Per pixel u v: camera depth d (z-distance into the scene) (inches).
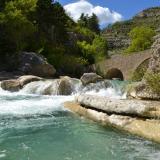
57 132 405.7
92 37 4252.0
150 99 515.5
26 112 550.6
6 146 341.1
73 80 933.8
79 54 3312.0
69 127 434.3
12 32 2049.7
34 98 801.6
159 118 393.1
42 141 363.6
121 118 424.8
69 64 2490.2
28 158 303.7
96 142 362.6
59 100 746.2
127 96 578.6
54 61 2369.6
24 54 1768.0
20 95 884.0
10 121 471.2
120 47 6437.0
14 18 2042.3
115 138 381.4
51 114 531.5
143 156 315.3
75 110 540.1
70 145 350.3
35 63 1702.8
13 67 1737.2
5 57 1891.0
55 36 3043.8
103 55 3710.6
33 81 1013.8
